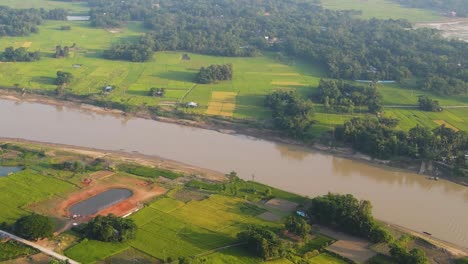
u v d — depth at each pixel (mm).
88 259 111812
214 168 166750
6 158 158500
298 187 157000
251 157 176750
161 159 169875
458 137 176875
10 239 116000
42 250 113125
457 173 165375
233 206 137875
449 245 129625
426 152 172000
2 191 137875
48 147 171250
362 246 122812
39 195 137125
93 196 138625
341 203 129875
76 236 120250
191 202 138875
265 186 150500
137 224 126625
